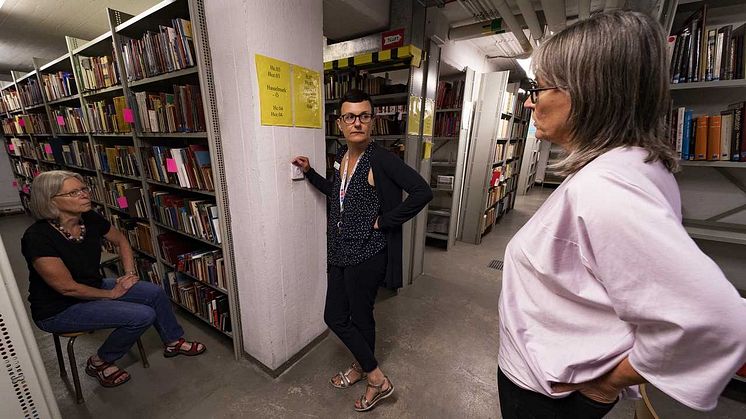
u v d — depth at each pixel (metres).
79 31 3.51
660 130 0.50
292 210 1.57
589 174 0.47
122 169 2.38
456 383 1.66
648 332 0.43
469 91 3.30
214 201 1.88
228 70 1.32
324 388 1.61
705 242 1.81
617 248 0.42
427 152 2.72
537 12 3.06
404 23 2.54
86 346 1.97
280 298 1.60
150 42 1.69
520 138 5.48
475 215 3.94
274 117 1.38
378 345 1.96
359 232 1.31
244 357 1.82
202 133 1.57
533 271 0.60
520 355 0.64
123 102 2.10
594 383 0.55
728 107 1.56
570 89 0.51
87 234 1.59
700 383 0.39
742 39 1.37
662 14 1.60
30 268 1.43
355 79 2.69
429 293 2.67
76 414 1.46
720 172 1.72
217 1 1.26
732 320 0.35
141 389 1.60
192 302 2.08
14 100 4.23
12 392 0.62
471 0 2.77
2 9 2.91
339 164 1.46
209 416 1.45
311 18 1.49
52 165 4.10
